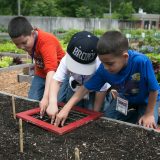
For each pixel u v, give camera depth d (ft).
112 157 7.40
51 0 123.24
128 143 8.11
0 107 10.90
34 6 121.29
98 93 10.77
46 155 7.50
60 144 8.07
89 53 8.95
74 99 9.55
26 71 24.79
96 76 9.57
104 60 8.18
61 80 10.19
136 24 138.41
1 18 98.53
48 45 11.01
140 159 7.32
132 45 48.75
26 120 9.48
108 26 123.65
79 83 10.97
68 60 9.27
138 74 9.16
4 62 29.60
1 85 23.45
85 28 111.86
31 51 11.55
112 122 9.46
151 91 9.19
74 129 8.95
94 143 8.12
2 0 127.85
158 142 8.16
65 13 141.79
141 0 211.20
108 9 181.68
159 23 144.05
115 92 11.47
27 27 10.68
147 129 8.89
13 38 10.61
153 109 9.58
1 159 7.31
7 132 8.82
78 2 143.33
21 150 7.65
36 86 13.20
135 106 10.85
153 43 47.78
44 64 11.38
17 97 12.06
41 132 8.80
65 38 54.90
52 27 100.53
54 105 9.37
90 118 9.57
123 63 8.62
